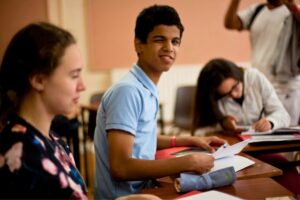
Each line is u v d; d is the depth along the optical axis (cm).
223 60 175
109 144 95
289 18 190
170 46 105
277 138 133
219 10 443
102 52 407
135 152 102
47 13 381
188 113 314
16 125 61
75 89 64
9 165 56
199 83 176
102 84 416
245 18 219
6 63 62
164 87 428
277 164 150
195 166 90
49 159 60
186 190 83
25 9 371
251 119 178
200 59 446
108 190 105
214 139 131
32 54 60
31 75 61
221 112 170
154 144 112
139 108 100
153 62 106
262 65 208
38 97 63
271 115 165
